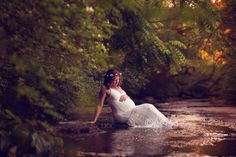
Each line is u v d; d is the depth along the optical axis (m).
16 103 8.01
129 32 10.36
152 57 11.40
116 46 10.59
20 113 8.08
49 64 7.77
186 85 29.00
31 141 7.00
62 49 7.65
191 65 28.44
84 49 7.79
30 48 6.93
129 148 7.91
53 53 7.66
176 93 28.30
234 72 22.62
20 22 6.79
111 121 12.58
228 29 23.09
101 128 10.98
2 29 6.59
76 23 7.12
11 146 6.81
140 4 9.34
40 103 7.28
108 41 10.50
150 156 7.16
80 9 6.75
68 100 12.80
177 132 10.26
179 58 12.31
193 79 29.23
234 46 24.11
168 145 8.27
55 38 6.96
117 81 11.98
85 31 7.30
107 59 7.91
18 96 7.49
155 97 27.05
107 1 6.82
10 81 7.64
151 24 10.68
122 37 10.47
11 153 6.72
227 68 24.55
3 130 6.98
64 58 7.77
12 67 7.36
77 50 7.71
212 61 28.94
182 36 20.59
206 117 14.45
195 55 19.94
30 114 8.20
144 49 10.99
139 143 8.49
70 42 7.62
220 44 24.47
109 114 15.09
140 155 7.23
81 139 8.96
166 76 27.69
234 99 22.48
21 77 7.37
